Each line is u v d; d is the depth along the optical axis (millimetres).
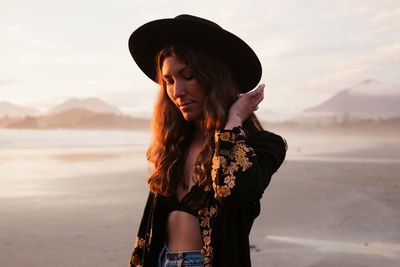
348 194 9586
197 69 1359
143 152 27750
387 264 4469
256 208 1409
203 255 1357
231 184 1268
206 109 1359
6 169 15586
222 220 1338
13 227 6316
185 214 1395
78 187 10758
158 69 1525
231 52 1407
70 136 60812
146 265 1444
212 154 1371
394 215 7129
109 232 6043
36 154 24438
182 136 1521
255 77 1505
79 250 5145
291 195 9344
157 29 1402
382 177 13258
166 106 1544
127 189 10438
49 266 4551
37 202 8508
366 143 61000
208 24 1319
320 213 7312
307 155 27594
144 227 1554
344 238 5633
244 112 1405
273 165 1403
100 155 24266
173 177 1452
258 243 5348
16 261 4715
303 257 4730
